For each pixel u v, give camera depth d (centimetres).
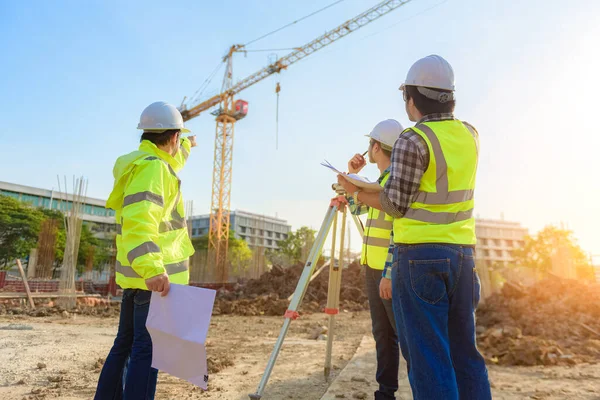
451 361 161
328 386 327
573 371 426
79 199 1140
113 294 1947
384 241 253
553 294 964
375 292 254
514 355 472
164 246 203
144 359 195
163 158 217
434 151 166
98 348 464
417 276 162
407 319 164
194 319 178
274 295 1330
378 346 251
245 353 484
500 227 9075
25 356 406
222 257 2253
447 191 167
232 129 4584
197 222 9469
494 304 965
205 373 177
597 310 770
